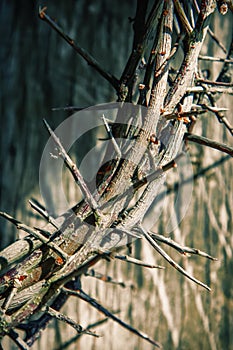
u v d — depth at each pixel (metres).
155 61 1.71
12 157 3.90
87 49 3.96
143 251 3.80
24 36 4.05
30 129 3.92
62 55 3.98
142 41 1.70
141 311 3.77
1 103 3.97
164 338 3.80
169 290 3.85
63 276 1.58
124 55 3.98
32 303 1.65
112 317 2.32
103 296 3.68
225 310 3.99
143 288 3.79
